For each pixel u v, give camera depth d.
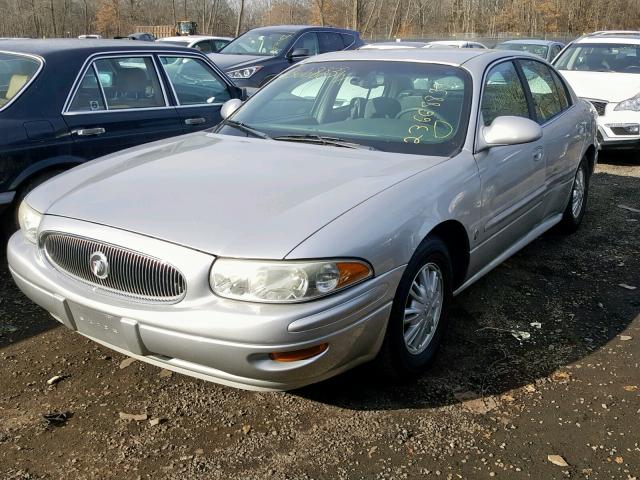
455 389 3.26
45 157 4.79
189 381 3.27
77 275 2.92
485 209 3.65
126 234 2.73
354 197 2.92
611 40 10.16
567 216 5.50
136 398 3.12
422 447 2.81
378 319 2.83
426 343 3.35
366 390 3.23
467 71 3.99
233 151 3.61
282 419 2.99
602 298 4.40
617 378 3.39
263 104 4.36
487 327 3.94
